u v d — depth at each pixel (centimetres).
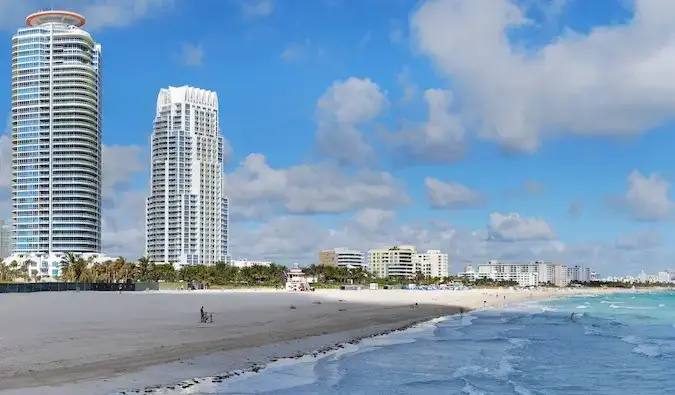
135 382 2658
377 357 4188
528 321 8300
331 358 3934
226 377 2994
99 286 14438
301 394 2831
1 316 5962
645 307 13288
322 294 14075
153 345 3797
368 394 2983
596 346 5212
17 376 2592
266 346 4178
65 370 2784
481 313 10150
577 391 3291
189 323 5528
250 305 9075
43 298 9744
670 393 3259
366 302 11288
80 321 5500
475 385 3353
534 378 3644
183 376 2906
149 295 11688
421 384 3316
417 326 6856
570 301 17250
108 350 3478
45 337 4006
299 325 5894
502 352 4738
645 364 4206
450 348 4906
